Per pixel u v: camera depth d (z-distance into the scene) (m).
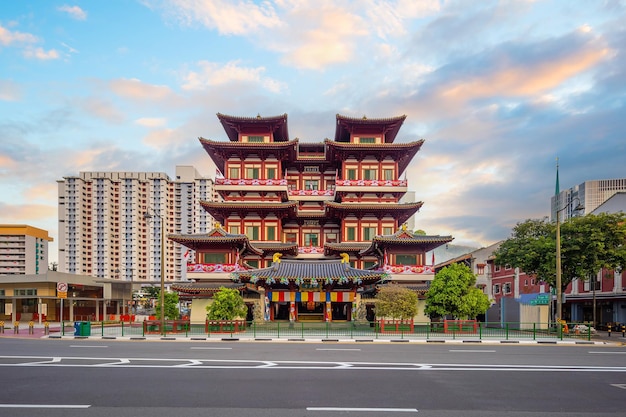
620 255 39.38
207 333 39.91
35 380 18.00
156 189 164.00
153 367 21.02
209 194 167.88
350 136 66.25
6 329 50.50
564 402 15.16
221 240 55.03
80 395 15.51
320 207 69.38
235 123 65.31
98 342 34.12
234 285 52.91
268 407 14.08
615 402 15.20
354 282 47.75
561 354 27.02
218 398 15.12
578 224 42.28
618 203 53.94
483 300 41.97
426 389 16.69
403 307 41.38
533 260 44.47
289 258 54.03
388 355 25.72
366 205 60.97
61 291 52.81
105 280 81.25
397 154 64.62
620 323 46.97
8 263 136.88
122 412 13.53
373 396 15.52
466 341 34.09
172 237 54.38
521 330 41.72
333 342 34.16
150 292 124.25
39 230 143.62
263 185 63.75
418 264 56.53
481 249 73.75
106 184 156.38
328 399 15.05
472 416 13.45
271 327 45.12
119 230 157.50
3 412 13.52
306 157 69.62
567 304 58.34
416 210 62.22
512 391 16.58
